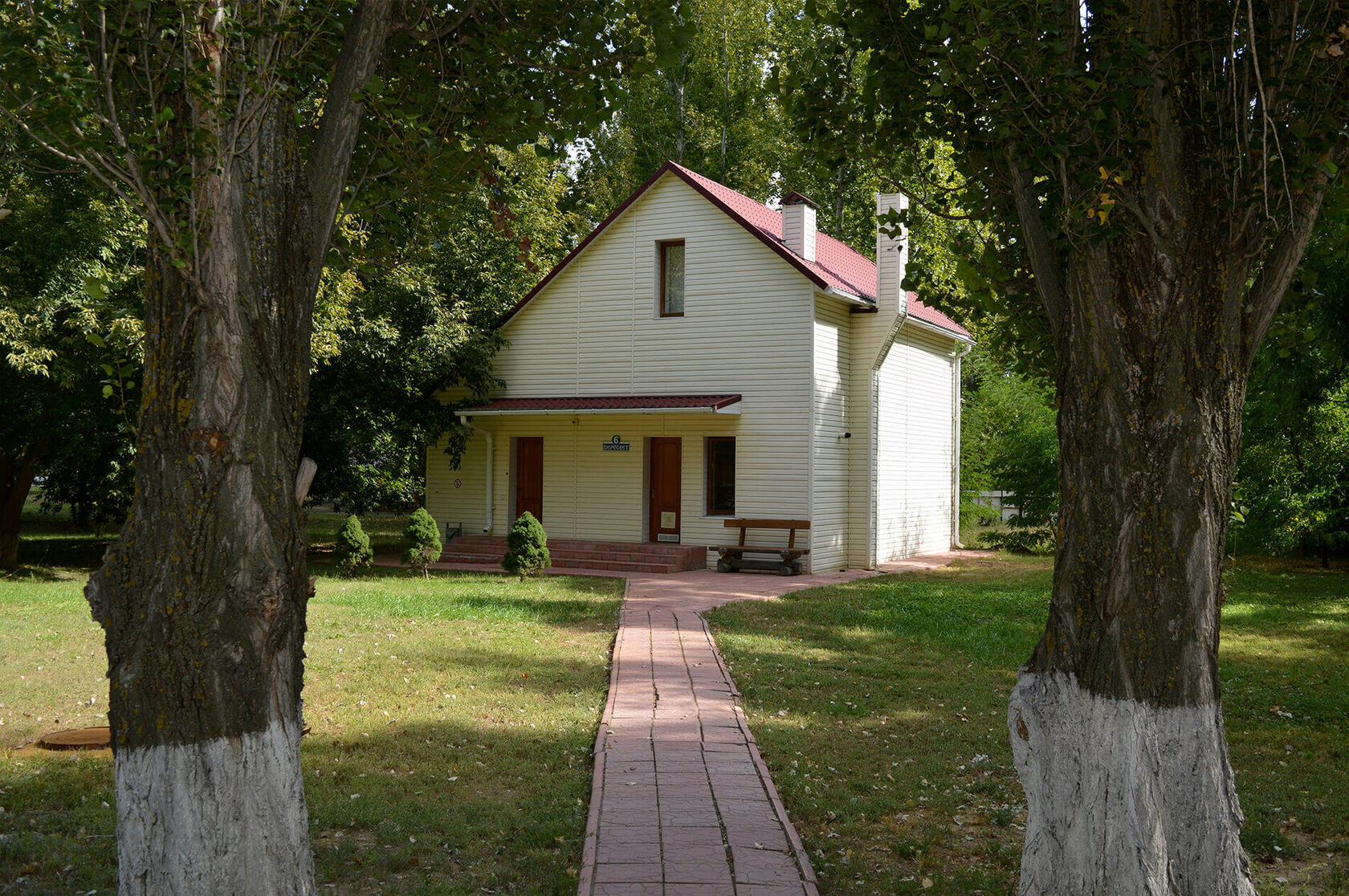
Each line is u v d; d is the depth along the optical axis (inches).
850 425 838.5
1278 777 272.8
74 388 634.8
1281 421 706.8
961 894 195.2
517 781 260.4
